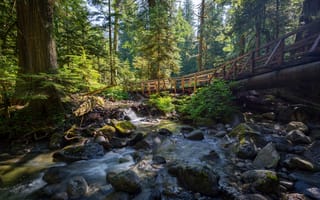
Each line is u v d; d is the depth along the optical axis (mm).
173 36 16750
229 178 3842
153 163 4539
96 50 12117
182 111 9695
